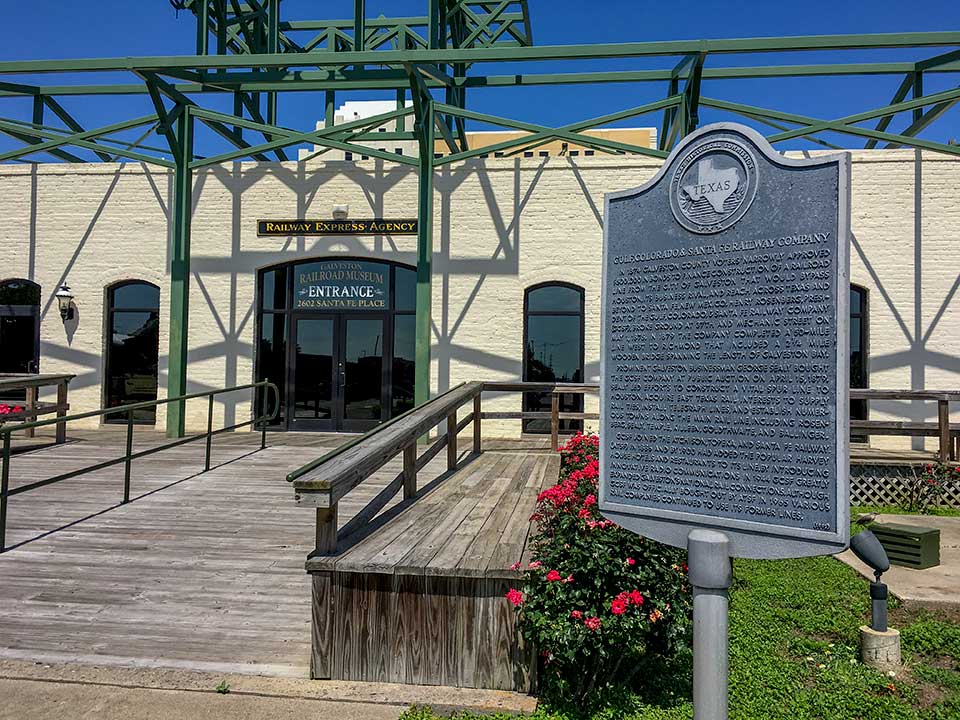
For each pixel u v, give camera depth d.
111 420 13.91
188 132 12.86
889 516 8.54
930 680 4.24
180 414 12.34
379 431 5.38
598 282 13.04
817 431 2.79
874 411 12.34
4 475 6.24
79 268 13.79
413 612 3.99
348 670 4.02
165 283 13.66
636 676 4.16
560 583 3.65
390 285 13.67
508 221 13.18
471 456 9.38
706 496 3.04
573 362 13.20
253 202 13.62
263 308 13.86
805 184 2.88
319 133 12.70
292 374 13.80
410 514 5.63
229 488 8.41
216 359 13.60
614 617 3.56
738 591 5.77
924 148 11.90
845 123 12.14
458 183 13.27
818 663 4.48
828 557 6.69
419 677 3.97
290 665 4.20
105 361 13.82
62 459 10.09
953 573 6.07
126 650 4.39
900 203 12.40
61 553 6.09
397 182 13.41
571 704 3.75
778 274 2.92
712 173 3.11
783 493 2.84
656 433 3.19
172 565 5.83
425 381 12.30
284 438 12.55
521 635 3.90
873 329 12.40
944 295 12.30
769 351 2.92
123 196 13.77
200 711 3.70
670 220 3.24
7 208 13.90
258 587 5.39
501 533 4.90
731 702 3.87
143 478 8.95
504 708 3.71
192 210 13.66
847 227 2.76
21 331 14.11
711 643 2.75
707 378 3.07
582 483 4.68
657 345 3.22
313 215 13.53
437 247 13.26
